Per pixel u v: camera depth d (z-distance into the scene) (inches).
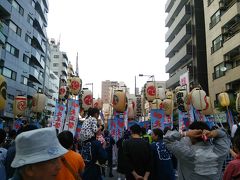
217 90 1318.9
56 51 3567.9
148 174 250.1
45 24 2332.7
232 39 1184.8
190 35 1653.5
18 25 1696.6
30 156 86.2
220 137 169.9
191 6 1653.5
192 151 165.0
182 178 167.9
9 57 1599.4
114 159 664.4
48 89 2731.3
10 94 1620.3
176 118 1261.1
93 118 264.1
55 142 90.8
